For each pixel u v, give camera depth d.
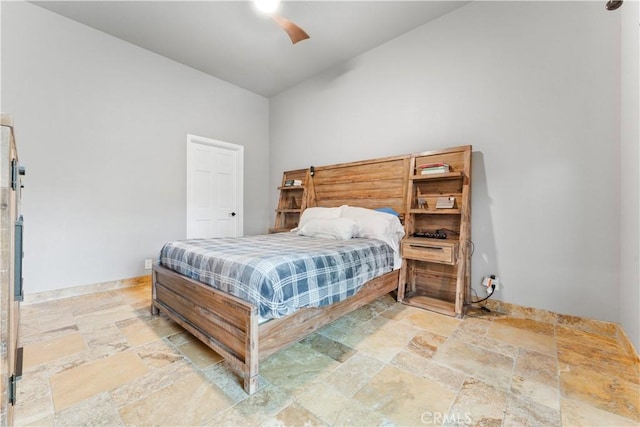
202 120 3.95
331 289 1.81
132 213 3.28
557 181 2.22
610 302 2.01
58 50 2.75
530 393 1.37
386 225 2.71
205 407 1.27
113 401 1.30
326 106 3.93
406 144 3.11
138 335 1.98
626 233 1.84
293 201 4.37
